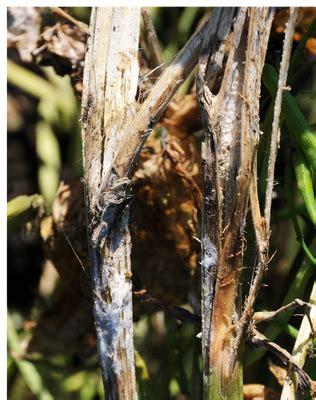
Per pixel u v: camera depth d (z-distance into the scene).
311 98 0.44
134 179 0.43
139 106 0.36
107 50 0.36
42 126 0.55
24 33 0.45
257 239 0.36
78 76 0.43
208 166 0.35
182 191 0.43
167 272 0.44
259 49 0.35
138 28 0.36
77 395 0.54
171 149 0.43
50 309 0.48
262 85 0.41
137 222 0.43
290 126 0.39
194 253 0.44
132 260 0.44
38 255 0.56
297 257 0.43
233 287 0.36
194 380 0.45
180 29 0.52
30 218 0.47
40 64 0.44
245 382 0.43
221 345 0.36
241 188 0.35
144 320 0.51
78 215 0.43
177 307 0.42
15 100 0.57
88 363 0.53
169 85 0.36
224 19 0.35
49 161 0.55
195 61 0.36
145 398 0.46
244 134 0.35
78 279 0.44
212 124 0.35
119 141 0.36
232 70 0.35
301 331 0.38
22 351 0.49
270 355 0.43
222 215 0.35
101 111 0.36
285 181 0.41
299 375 0.37
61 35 0.43
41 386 0.50
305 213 0.43
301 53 0.41
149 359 0.50
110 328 0.36
